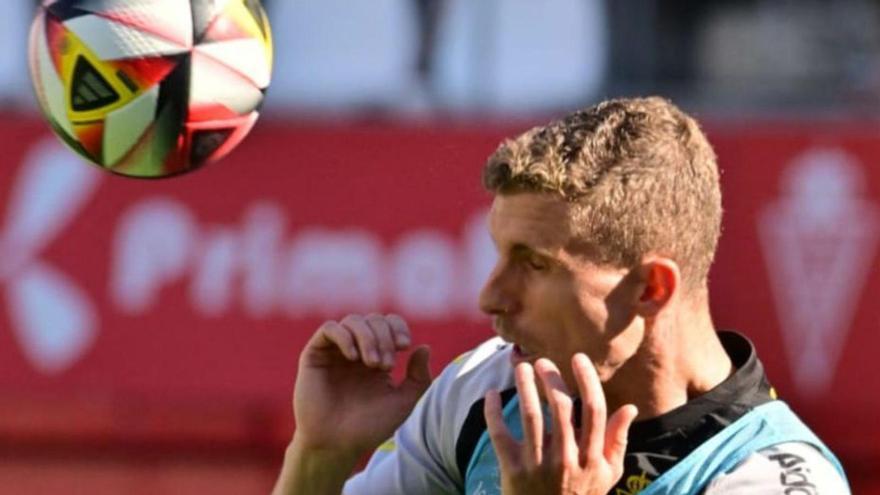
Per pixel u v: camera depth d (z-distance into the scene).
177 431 25.47
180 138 11.76
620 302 9.89
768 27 27.61
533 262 9.86
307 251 25.50
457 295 25.14
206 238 25.69
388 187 25.59
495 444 9.39
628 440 10.23
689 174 9.95
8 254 25.88
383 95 26.95
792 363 24.73
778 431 10.19
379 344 10.57
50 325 25.78
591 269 9.77
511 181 9.74
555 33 27.14
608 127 9.88
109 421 25.59
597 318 9.84
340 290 25.42
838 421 24.58
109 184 25.84
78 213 25.86
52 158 25.98
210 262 25.62
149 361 25.56
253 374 25.42
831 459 10.28
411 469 11.41
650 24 27.22
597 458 9.29
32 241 25.88
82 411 25.58
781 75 27.47
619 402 10.27
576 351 9.96
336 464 10.90
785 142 25.25
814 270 24.92
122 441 25.62
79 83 11.62
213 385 25.42
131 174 11.93
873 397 24.55
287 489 10.99
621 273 9.85
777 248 25.00
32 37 11.91
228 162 25.80
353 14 27.06
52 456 25.64
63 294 25.78
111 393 25.59
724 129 25.42
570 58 27.16
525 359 10.21
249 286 25.56
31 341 25.75
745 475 9.99
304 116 26.38
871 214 24.95
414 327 25.11
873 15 27.27
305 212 25.61
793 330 24.80
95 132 11.69
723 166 25.30
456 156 25.61
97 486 25.58
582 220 9.67
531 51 27.17
